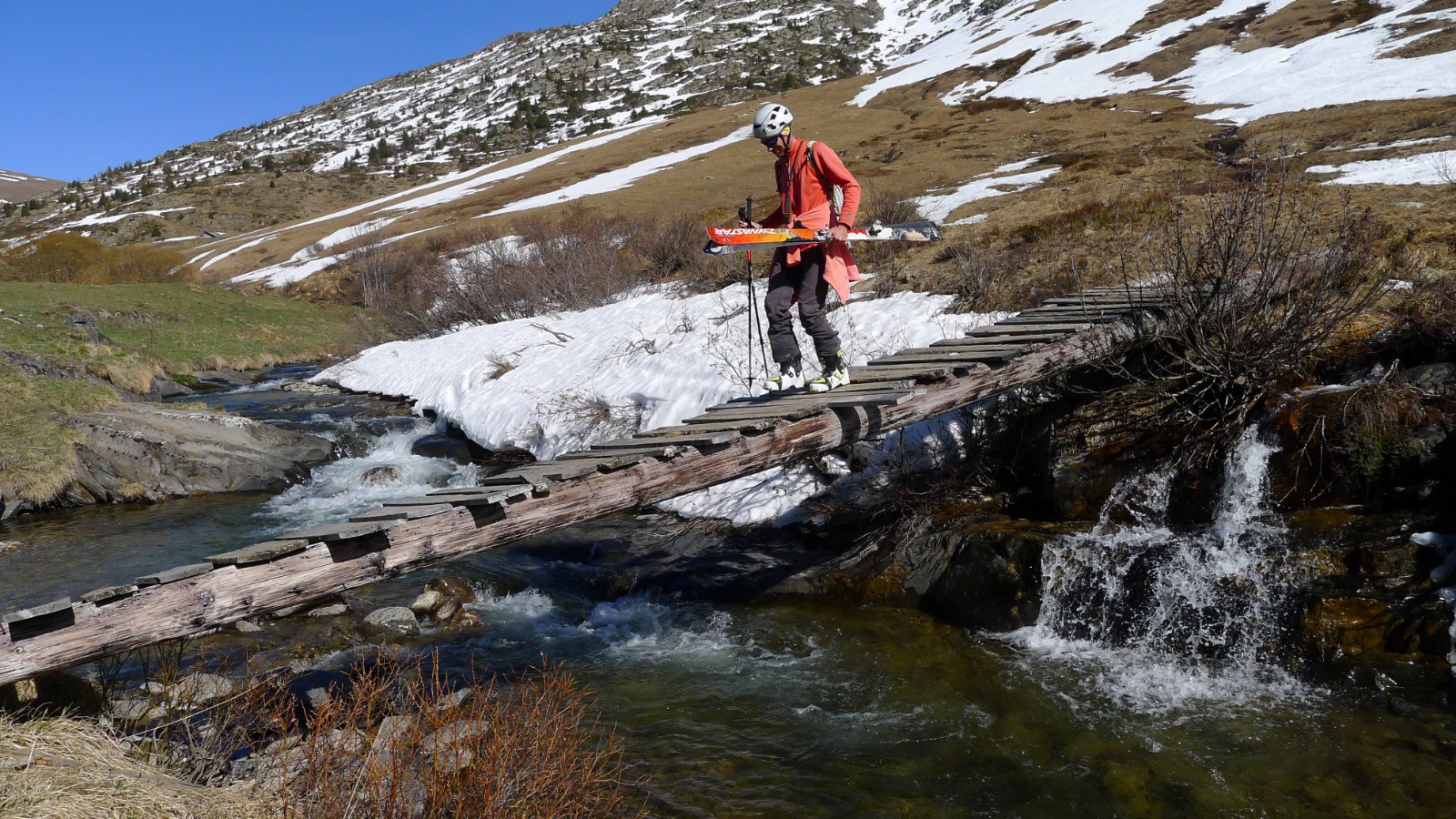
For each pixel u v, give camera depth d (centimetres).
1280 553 616
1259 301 744
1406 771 453
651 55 17100
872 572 746
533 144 12862
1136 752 497
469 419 1402
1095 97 4472
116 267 3988
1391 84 2994
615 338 1418
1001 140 3650
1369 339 762
